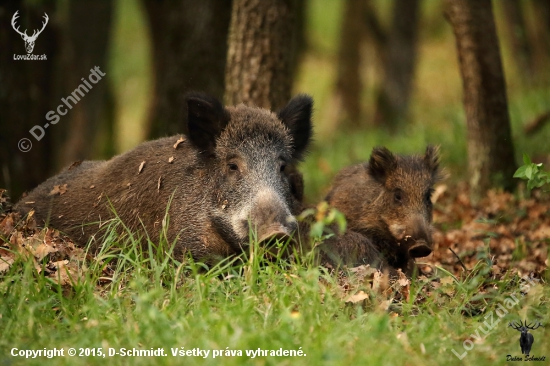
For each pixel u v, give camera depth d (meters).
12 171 18.62
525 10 42.78
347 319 9.05
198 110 11.87
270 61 15.52
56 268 10.38
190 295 9.63
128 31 56.22
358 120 37.22
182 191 11.88
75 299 9.52
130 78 53.84
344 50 37.31
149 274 10.39
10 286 9.42
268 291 9.65
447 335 8.95
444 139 24.34
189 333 8.28
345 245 11.86
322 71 51.66
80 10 28.03
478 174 17.11
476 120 16.98
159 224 11.93
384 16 49.34
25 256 10.30
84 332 8.56
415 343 8.54
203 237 11.66
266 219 10.81
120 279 9.88
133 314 8.95
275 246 10.97
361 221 13.59
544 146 21.50
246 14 15.51
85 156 28.91
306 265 11.20
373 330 8.50
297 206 12.90
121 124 47.69
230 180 11.59
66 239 11.90
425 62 50.84
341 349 8.05
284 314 8.48
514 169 17.19
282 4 15.55
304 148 12.97
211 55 19.78
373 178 13.77
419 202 13.20
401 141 26.41
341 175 14.55
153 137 21.23
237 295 9.73
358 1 36.66
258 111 12.39
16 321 8.79
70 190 12.98
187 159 12.08
